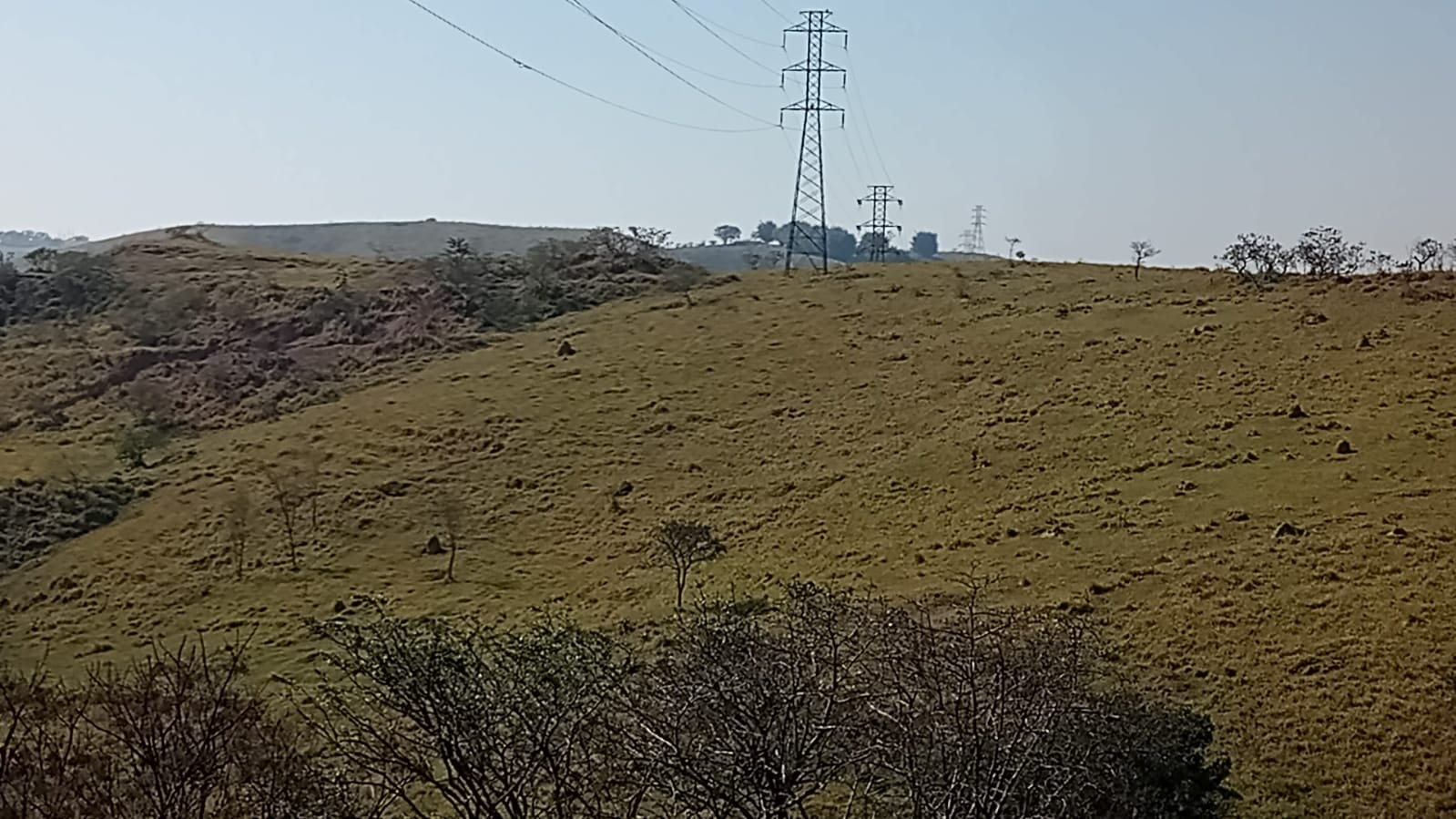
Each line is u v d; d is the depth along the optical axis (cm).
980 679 1595
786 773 1377
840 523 4466
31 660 3738
